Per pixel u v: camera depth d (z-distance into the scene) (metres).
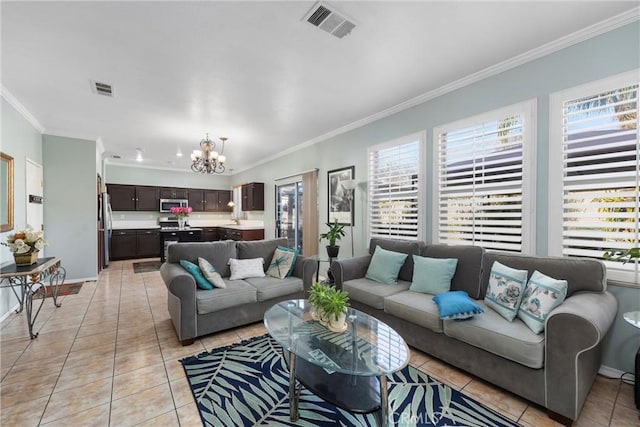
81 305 3.70
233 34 2.15
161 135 4.84
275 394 1.94
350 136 4.38
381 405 1.49
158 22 2.00
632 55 1.99
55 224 4.57
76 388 1.98
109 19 1.96
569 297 1.96
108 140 5.16
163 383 2.04
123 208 7.46
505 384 1.88
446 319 2.14
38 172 4.22
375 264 3.22
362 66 2.65
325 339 1.81
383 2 1.84
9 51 2.34
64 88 3.03
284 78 2.85
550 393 1.68
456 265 2.71
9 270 2.73
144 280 5.02
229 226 7.99
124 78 2.82
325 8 1.89
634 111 2.00
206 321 2.74
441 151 3.18
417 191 3.43
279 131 4.66
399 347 1.72
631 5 1.90
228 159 6.97
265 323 2.03
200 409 1.78
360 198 4.23
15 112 3.40
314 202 5.09
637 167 2.00
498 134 2.71
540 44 2.34
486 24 2.07
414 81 2.96
